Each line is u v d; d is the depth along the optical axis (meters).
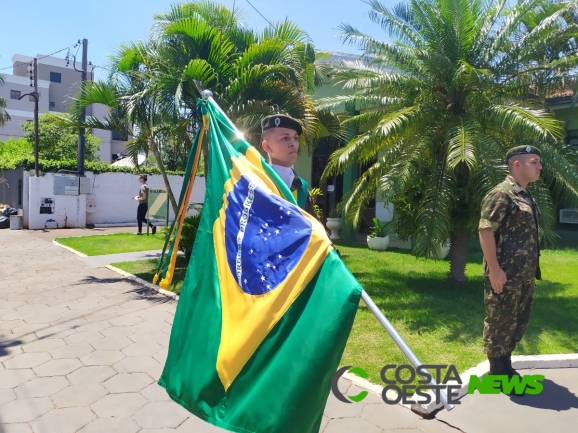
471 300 6.25
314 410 1.90
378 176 6.85
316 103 8.75
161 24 8.14
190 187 3.11
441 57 6.48
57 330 5.26
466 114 6.59
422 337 4.86
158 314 5.90
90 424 3.27
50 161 17.33
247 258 2.28
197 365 2.35
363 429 3.21
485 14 7.01
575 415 3.35
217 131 2.85
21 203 17.83
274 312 2.08
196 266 2.60
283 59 7.86
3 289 7.25
